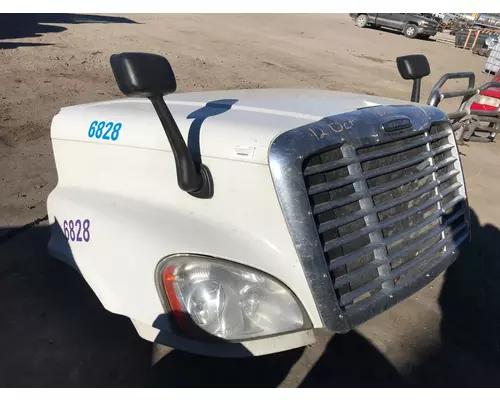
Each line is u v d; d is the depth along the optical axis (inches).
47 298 126.7
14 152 223.9
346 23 1099.3
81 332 114.9
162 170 89.4
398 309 132.0
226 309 78.6
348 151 84.7
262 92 130.3
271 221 78.3
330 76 487.2
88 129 103.2
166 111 76.1
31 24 632.4
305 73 488.7
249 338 79.8
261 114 92.3
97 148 100.7
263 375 104.0
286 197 76.2
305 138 79.0
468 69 644.1
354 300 84.1
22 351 108.2
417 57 134.4
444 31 1248.2
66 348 109.6
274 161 76.4
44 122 266.2
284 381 102.8
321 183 80.7
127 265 84.7
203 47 573.0
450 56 765.3
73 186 107.7
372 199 87.9
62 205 103.6
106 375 102.3
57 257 103.0
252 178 78.7
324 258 77.9
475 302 137.9
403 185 95.7
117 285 85.5
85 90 336.5
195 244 79.7
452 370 110.9
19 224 163.2
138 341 112.3
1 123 258.5
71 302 125.7
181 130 87.9
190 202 85.9
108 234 89.3
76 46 500.1
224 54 542.0
